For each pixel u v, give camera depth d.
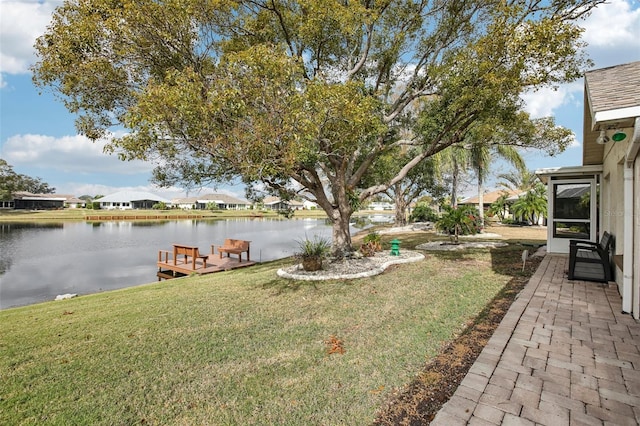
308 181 8.58
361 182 13.16
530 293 5.13
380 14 8.26
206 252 16.84
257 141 5.10
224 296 6.17
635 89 3.72
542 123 8.38
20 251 17.48
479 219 17.34
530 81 5.98
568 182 8.88
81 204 81.38
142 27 5.62
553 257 8.58
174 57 6.37
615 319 3.96
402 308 4.89
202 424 2.42
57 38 5.62
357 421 2.38
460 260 8.76
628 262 4.15
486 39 6.09
